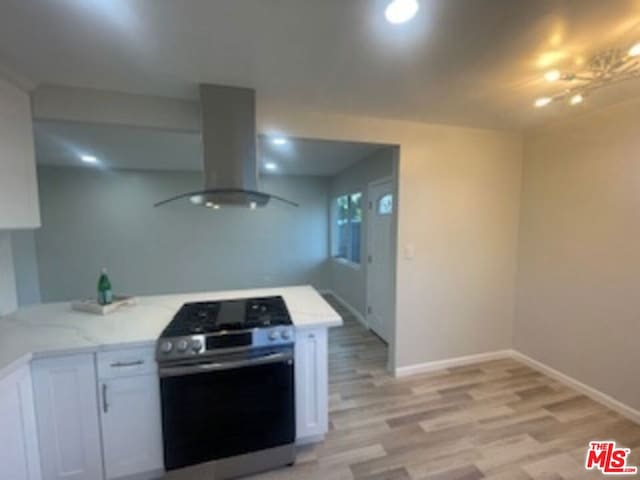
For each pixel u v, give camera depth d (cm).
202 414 163
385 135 259
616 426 214
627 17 128
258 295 241
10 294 199
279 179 560
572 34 140
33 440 145
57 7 118
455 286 294
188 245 523
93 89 194
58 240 465
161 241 511
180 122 209
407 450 195
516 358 313
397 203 272
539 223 285
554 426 216
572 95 200
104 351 153
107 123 198
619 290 226
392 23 131
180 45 147
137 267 502
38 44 144
